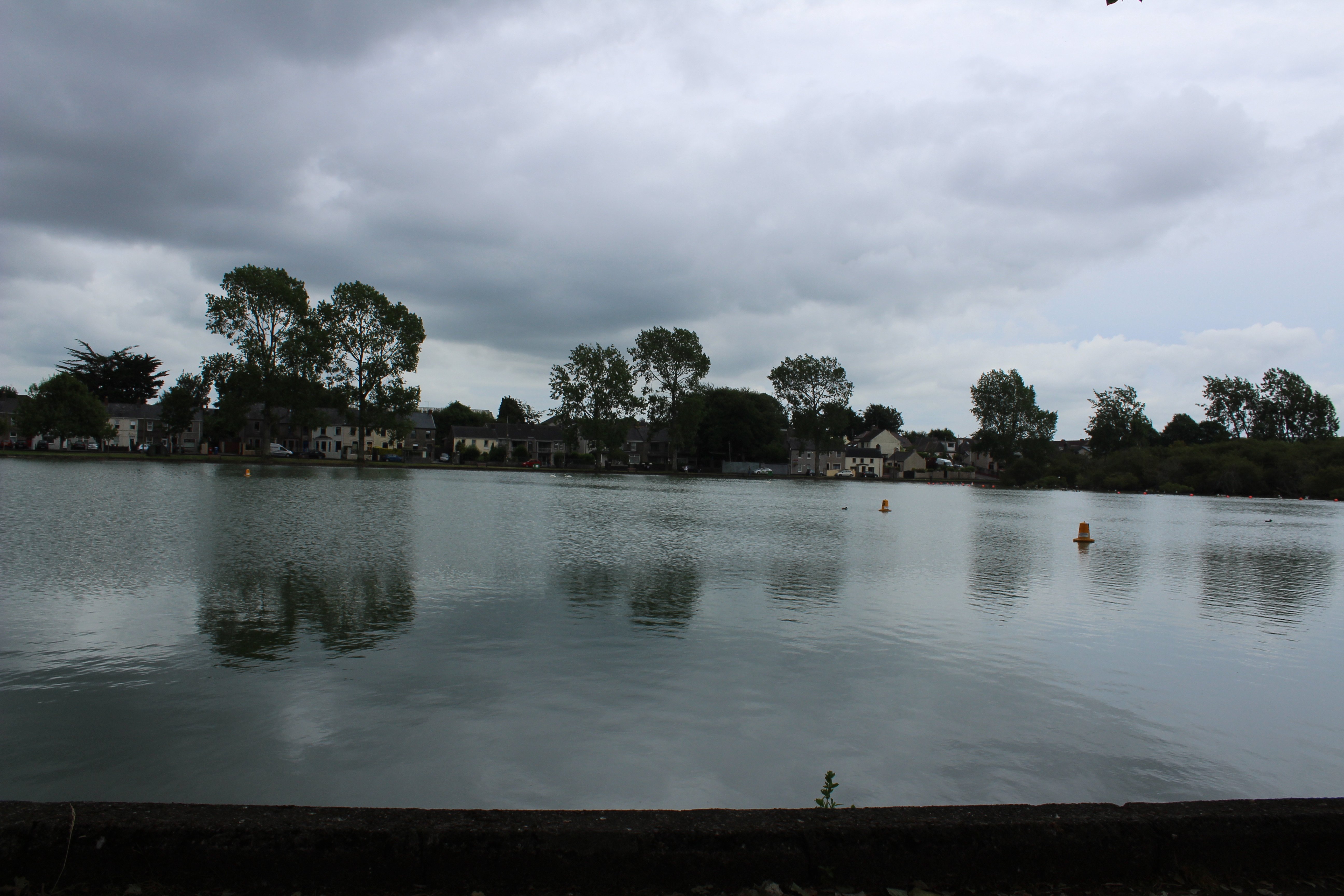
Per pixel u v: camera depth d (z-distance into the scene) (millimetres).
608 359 104562
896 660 10891
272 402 81312
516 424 179875
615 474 114125
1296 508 65375
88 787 6414
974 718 8625
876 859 4047
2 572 15453
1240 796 6816
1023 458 113875
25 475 48156
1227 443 96938
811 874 4023
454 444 146375
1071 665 10914
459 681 9352
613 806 6324
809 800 6531
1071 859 4148
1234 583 19656
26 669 9414
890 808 4379
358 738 7562
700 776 6949
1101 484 100938
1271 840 4266
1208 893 4070
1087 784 7008
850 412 117625
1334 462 83250
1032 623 13680
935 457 175625
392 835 3908
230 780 6605
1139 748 7898
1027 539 30375
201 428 121625
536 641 11242
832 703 8945
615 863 3945
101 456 82312
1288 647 12445
